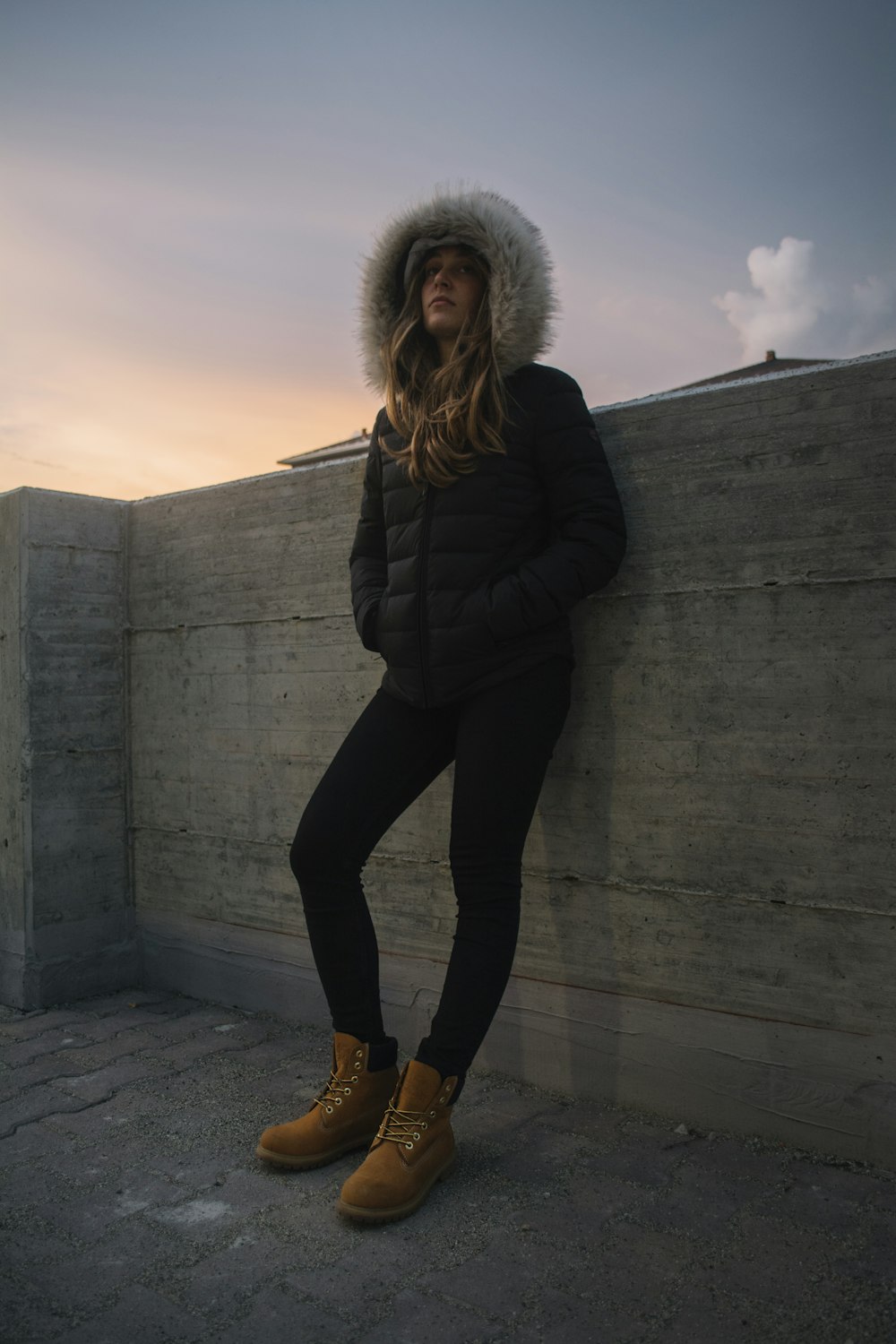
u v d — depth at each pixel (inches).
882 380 76.5
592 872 92.0
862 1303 60.5
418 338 88.0
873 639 77.4
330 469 113.9
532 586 76.7
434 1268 65.4
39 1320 60.6
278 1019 119.9
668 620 87.0
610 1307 60.8
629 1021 90.3
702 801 85.7
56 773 129.3
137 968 135.9
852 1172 77.2
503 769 78.8
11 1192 77.1
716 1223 70.1
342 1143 81.4
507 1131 86.4
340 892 82.8
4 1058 107.3
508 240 79.7
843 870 79.0
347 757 84.7
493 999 77.5
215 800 126.3
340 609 113.1
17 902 128.2
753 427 82.4
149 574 134.3
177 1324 59.9
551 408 80.7
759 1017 83.2
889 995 77.2
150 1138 86.4
